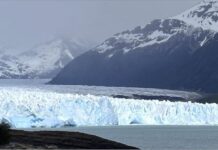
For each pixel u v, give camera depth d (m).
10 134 135.25
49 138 140.62
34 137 140.12
